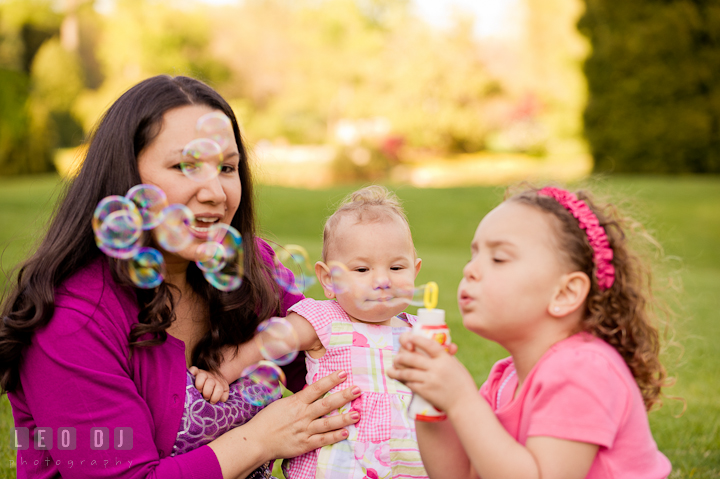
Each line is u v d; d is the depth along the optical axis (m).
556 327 1.27
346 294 1.78
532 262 1.23
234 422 1.58
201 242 1.50
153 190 1.48
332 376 1.62
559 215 1.27
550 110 24.14
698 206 11.05
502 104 25.03
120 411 1.40
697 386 3.07
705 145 16.59
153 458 1.41
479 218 11.91
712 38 16.27
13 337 1.40
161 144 1.49
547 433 1.16
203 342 1.65
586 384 1.18
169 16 25.20
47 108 24.02
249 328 1.69
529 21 24.70
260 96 27.16
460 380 1.21
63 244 1.47
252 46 27.06
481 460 1.18
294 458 1.66
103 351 1.43
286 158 23.08
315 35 26.31
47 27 26.52
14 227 8.49
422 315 1.29
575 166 19.91
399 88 24.86
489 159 23.77
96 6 27.97
